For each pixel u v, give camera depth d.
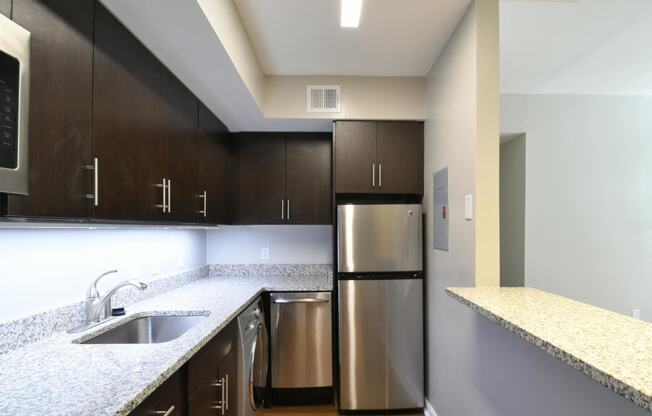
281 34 1.94
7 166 0.72
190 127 1.93
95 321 1.48
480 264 1.60
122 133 1.26
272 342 2.43
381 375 2.38
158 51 1.49
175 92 1.74
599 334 0.84
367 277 2.40
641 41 2.22
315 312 2.45
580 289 3.20
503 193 3.60
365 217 2.41
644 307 3.20
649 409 0.52
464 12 1.75
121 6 1.17
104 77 1.16
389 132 2.56
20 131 0.75
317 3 1.67
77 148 1.03
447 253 2.01
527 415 1.21
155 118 1.52
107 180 1.17
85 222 1.23
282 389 2.47
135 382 0.89
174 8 1.19
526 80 2.88
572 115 3.21
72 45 1.01
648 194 3.23
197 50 1.49
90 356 1.08
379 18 1.80
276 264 3.07
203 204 2.15
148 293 2.01
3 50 0.70
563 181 3.21
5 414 0.73
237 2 1.65
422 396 2.38
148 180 1.45
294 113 2.48
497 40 1.62
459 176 1.83
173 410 1.07
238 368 1.78
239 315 1.81
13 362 1.03
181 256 2.54
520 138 3.29
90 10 1.09
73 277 1.46
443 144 2.10
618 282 3.21
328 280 2.78
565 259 3.21
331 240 3.07
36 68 0.88
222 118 2.49
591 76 2.80
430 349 2.32
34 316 1.24
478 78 1.62
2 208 0.78
